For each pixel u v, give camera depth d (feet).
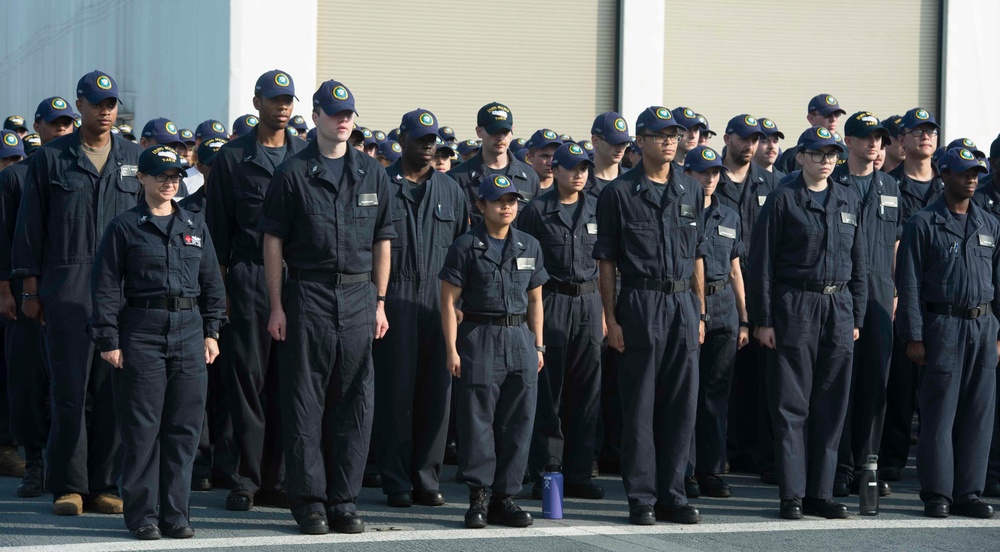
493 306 54.29
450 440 72.54
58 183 55.57
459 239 54.95
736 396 71.15
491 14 126.31
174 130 73.05
